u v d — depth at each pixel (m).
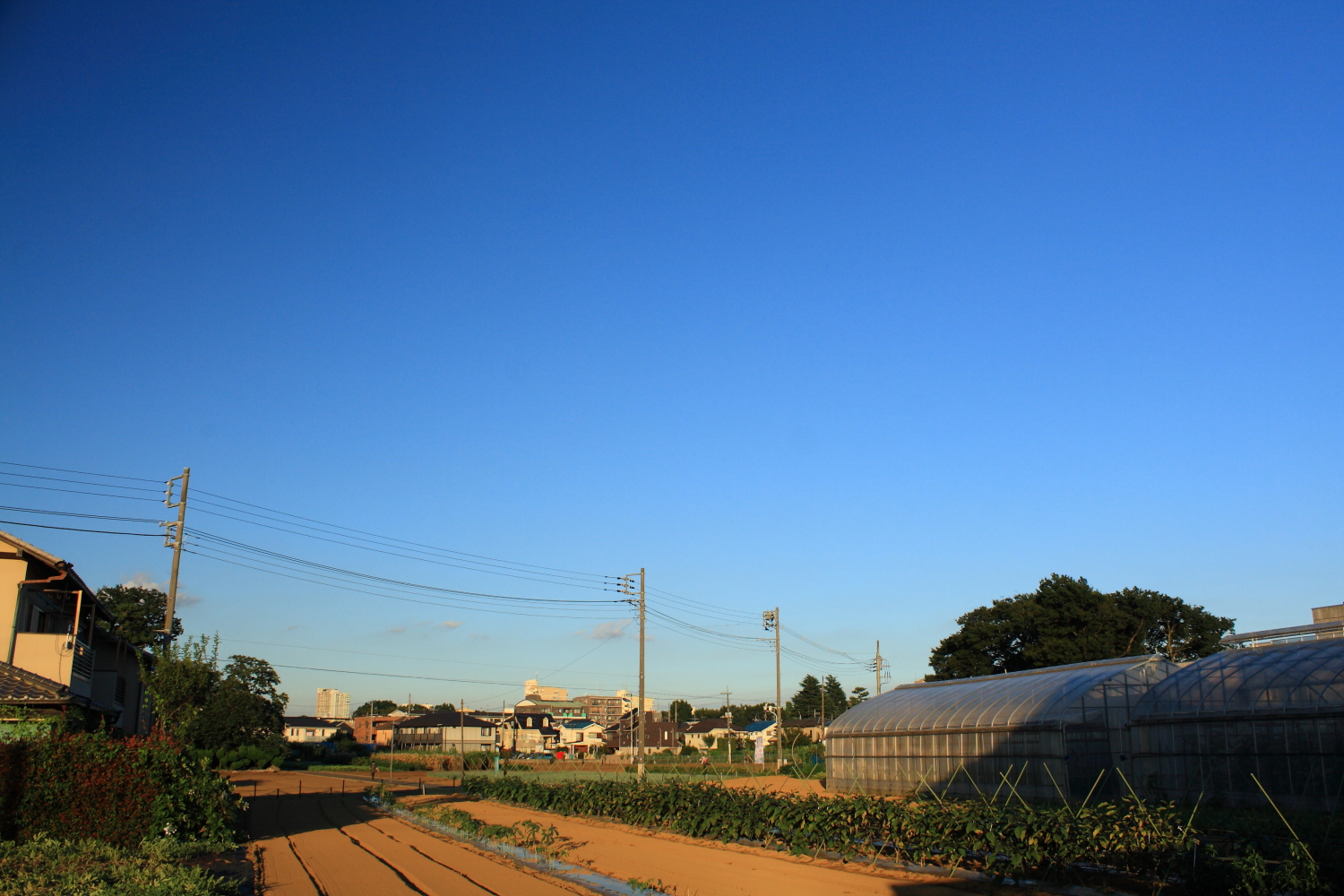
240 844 24.66
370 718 166.75
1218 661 32.44
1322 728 27.31
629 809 29.88
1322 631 37.88
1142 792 32.19
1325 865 13.39
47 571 31.14
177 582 37.00
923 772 41.00
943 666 73.50
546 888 17.42
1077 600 67.06
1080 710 34.41
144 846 20.86
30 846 19.48
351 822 32.03
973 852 18.86
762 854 21.91
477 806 38.88
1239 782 29.30
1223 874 14.12
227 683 83.06
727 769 70.25
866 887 16.95
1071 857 16.31
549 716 159.38
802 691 158.88
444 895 16.67
